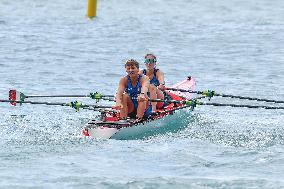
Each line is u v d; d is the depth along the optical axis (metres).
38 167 49.38
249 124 65.44
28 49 114.62
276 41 130.62
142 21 159.25
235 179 47.06
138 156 53.00
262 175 48.25
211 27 151.12
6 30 136.12
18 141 57.03
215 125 65.00
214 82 90.00
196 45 124.94
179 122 65.56
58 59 106.06
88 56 110.12
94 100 78.62
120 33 138.12
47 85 85.69
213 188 45.53
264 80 91.56
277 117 69.19
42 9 179.50
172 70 99.56
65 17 163.25
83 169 49.12
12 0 194.75
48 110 71.12
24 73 93.31
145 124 61.34
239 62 106.81
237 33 141.75
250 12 186.38
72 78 91.12
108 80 91.00
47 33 134.75
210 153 54.09
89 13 163.00
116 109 62.62
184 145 56.84
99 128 59.59
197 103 63.62
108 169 49.28
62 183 45.94
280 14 183.25
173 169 49.59
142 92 62.38
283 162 51.59
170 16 171.88
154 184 45.97
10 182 45.91
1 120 65.44
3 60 103.19
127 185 45.78
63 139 58.09
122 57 110.81
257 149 55.50
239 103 77.12
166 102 66.12
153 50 118.56
